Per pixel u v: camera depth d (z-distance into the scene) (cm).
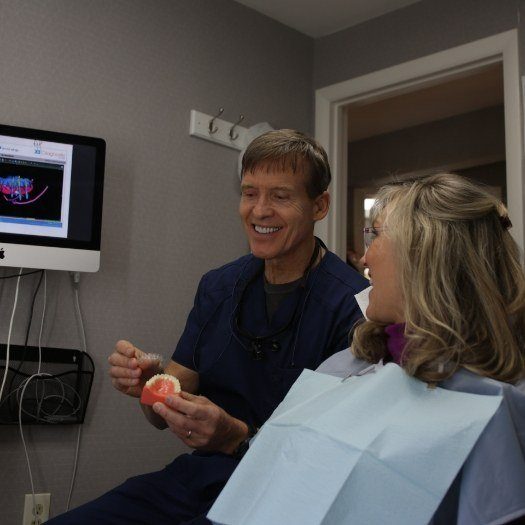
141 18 243
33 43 216
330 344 152
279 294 158
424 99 371
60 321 212
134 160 235
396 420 89
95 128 227
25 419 201
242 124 271
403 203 105
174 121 249
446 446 84
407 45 276
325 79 300
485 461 84
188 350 166
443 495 82
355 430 88
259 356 152
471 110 389
